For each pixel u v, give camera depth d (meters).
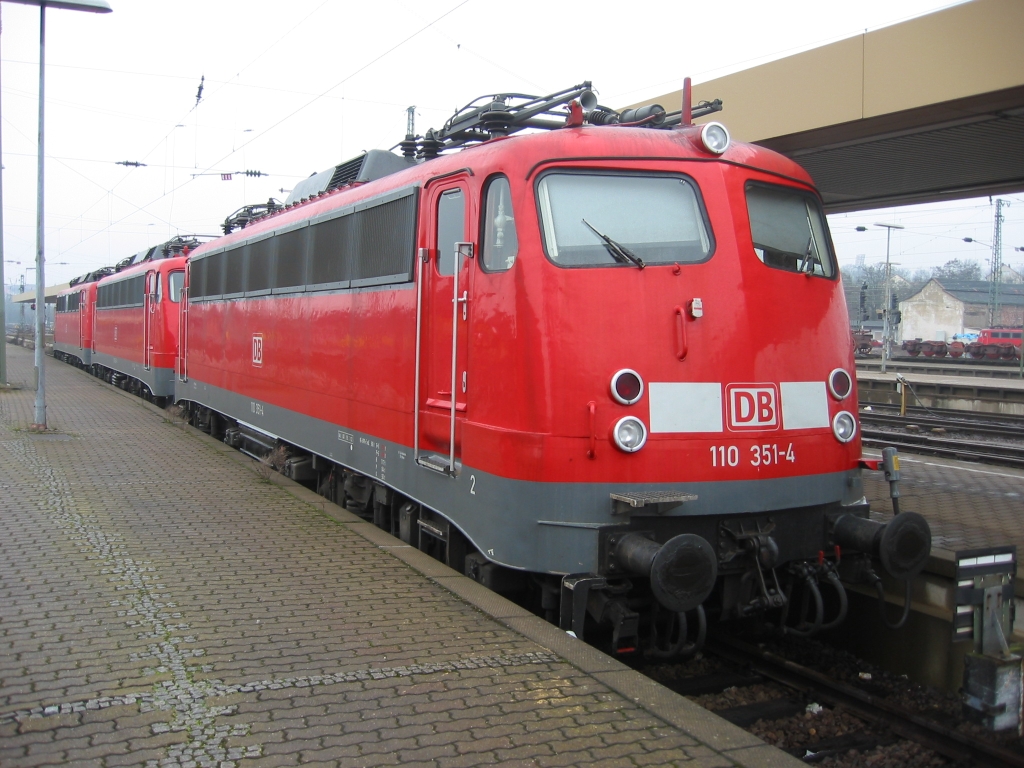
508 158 5.83
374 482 8.43
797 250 6.22
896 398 26.33
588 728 4.07
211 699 4.32
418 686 4.52
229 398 13.23
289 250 10.39
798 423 5.82
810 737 5.25
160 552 7.12
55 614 5.54
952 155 10.62
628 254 5.55
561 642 5.14
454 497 6.34
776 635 6.77
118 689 4.42
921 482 10.60
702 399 5.52
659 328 5.51
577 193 5.71
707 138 5.89
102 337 29.23
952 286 77.19
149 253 24.56
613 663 4.86
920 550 5.69
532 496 5.46
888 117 8.92
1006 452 13.55
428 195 6.93
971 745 4.96
